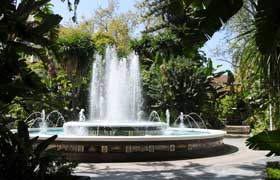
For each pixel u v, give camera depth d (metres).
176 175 7.43
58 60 5.86
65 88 21.20
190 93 19.53
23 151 4.67
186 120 19.50
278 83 4.94
